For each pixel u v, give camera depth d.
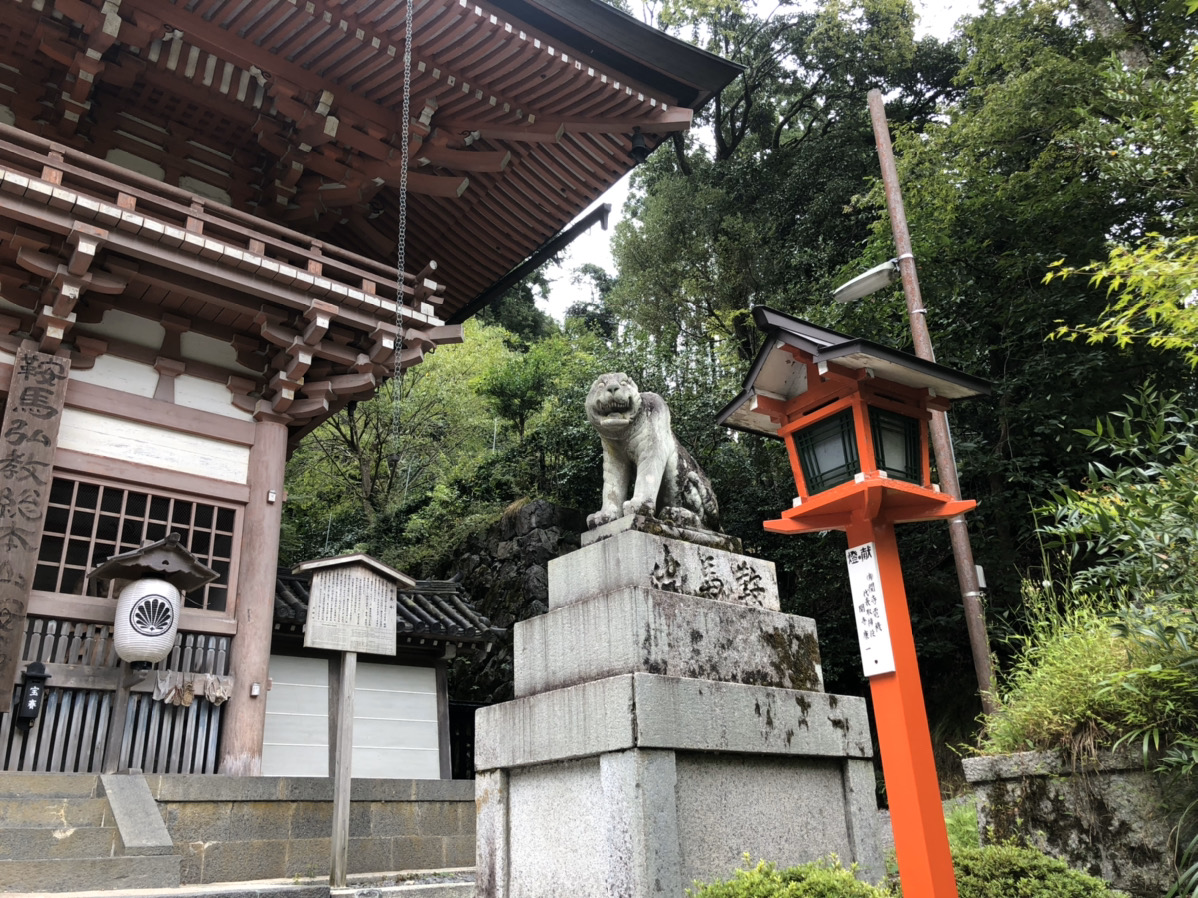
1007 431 12.06
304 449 20.73
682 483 5.33
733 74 9.97
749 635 4.80
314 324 8.98
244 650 8.47
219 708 8.29
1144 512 4.43
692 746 4.11
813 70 21.84
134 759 7.62
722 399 15.00
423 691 10.68
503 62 9.38
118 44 8.81
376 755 9.98
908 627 3.61
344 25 8.73
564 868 4.29
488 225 12.15
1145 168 9.80
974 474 12.35
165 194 9.88
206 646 8.40
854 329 13.38
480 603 15.82
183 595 8.28
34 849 6.09
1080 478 11.56
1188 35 12.27
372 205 11.77
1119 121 11.09
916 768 3.33
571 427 16.22
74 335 8.51
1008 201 12.48
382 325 9.41
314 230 11.28
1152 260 4.83
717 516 5.57
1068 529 5.02
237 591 8.70
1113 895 3.85
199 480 8.80
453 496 18.73
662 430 5.24
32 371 7.87
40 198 7.51
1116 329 5.30
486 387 18.69
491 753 4.91
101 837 6.39
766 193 20.75
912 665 3.54
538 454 17.44
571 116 10.27
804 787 4.66
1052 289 12.08
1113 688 4.50
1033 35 14.09
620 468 5.29
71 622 7.73
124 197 8.03
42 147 8.70
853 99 21.53
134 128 9.90
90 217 7.79
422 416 19.92
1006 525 12.27
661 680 4.13
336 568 8.28
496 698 14.48
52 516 7.94
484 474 18.42
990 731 5.67
